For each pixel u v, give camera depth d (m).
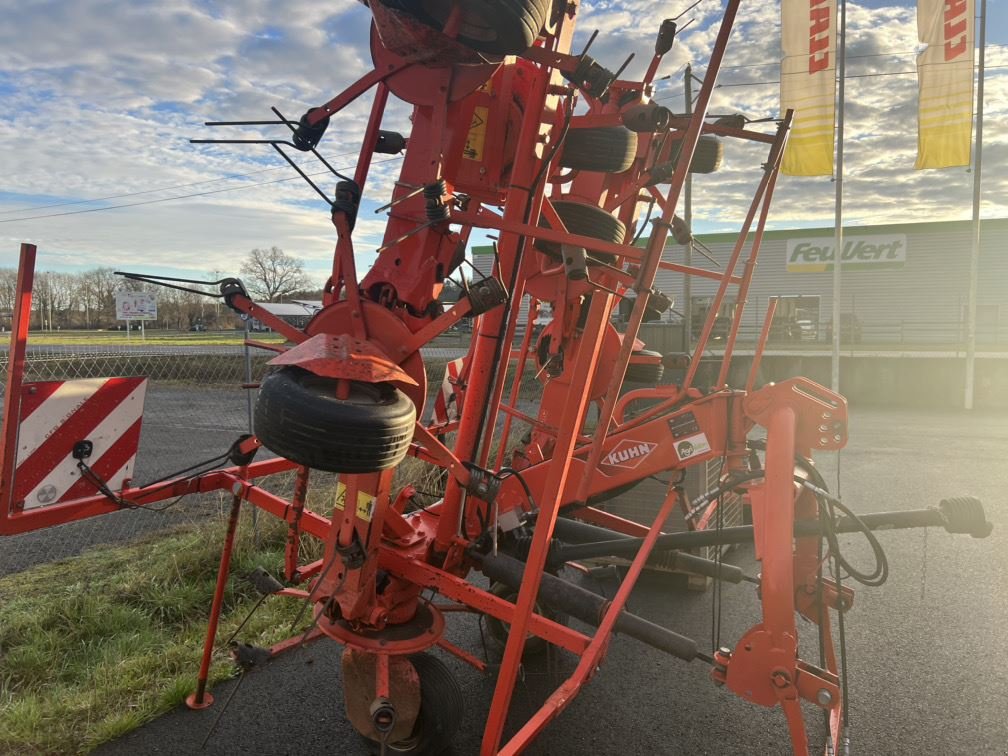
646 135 4.29
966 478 9.05
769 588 2.45
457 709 3.03
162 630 4.31
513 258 2.84
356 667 3.02
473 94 2.89
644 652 4.31
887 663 4.12
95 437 2.90
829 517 2.85
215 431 11.97
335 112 2.81
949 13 14.49
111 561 5.43
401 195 2.79
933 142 14.77
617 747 3.32
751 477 3.06
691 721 3.54
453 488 3.05
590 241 2.42
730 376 19.22
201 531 5.77
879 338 29.61
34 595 4.72
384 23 2.37
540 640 4.15
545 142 3.02
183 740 3.30
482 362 2.91
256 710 3.56
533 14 2.14
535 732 2.39
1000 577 5.48
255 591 4.83
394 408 2.23
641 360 5.39
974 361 17.33
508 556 3.29
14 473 2.62
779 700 2.41
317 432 2.09
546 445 4.61
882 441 12.12
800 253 29.91
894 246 29.30
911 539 6.47
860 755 3.25
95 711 3.48
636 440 3.78
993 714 3.58
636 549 3.39
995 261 28.20
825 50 14.12
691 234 4.50
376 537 2.86
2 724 3.34
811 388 3.25
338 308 2.69
